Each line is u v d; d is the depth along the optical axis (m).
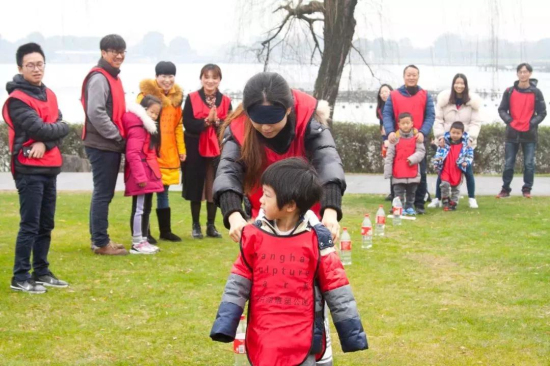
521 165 17.84
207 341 5.58
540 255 8.30
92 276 7.38
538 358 5.23
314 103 4.25
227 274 7.57
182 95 9.28
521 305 6.45
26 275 6.78
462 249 8.73
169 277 7.40
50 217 6.89
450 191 11.67
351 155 18.23
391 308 6.38
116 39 7.86
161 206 9.21
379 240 9.33
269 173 3.75
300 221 3.81
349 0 16.55
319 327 3.82
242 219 3.98
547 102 20.77
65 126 6.66
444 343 5.52
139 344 5.50
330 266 3.78
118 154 8.22
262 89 3.94
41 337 5.59
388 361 5.19
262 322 3.74
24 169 6.54
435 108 11.80
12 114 6.43
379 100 12.84
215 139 9.16
